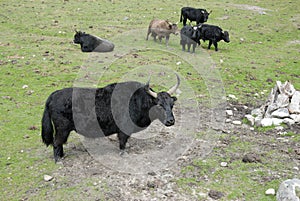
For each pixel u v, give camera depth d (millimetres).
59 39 15852
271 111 9359
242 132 8641
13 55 13656
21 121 8930
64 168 6891
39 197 6027
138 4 22906
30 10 20219
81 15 19688
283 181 6086
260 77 12945
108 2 23078
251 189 6266
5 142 7895
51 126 7082
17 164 7047
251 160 7168
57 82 11508
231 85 11992
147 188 6262
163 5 23031
